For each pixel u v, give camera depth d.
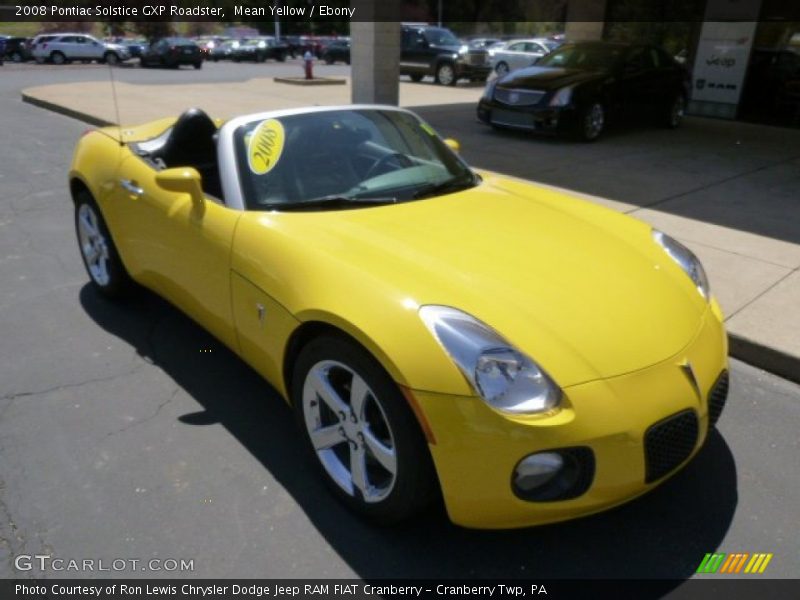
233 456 2.72
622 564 2.21
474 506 2.00
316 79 20.09
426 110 13.34
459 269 2.35
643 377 2.08
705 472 2.69
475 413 1.93
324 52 34.25
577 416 1.94
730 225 5.66
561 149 9.12
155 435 2.85
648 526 2.38
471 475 1.96
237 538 2.30
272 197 2.84
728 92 12.58
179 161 3.83
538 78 9.80
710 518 2.42
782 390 3.36
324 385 2.35
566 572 2.18
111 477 2.58
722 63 12.52
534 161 8.23
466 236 2.63
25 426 2.89
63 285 4.44
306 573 2.16
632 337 2.18
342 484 2.39
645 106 10.52
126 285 4.01
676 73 10.93
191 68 29.53
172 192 3.04
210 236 2.84
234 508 2.43
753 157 8.78
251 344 2.72
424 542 2.29
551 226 2.85
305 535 2.31
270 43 37.16
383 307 2.11
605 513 2.43
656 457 2.07
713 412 2.31
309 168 3.00
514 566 2.20
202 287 2.98
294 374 2.48
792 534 2.36
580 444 1.94
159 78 22.48
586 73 9.76
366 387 2.16
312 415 2.46
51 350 3.55
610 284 2.41
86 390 3.18
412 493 2.11
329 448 2.46
